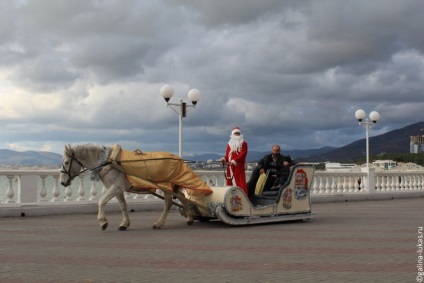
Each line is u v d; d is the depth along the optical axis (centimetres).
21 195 1728
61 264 907
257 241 1188
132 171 1366
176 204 1535
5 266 889
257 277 795
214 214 1449
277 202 1551
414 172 3048
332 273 823
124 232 1352
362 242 1163
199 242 1172
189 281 770
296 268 865
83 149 1368
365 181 2755
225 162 1542
